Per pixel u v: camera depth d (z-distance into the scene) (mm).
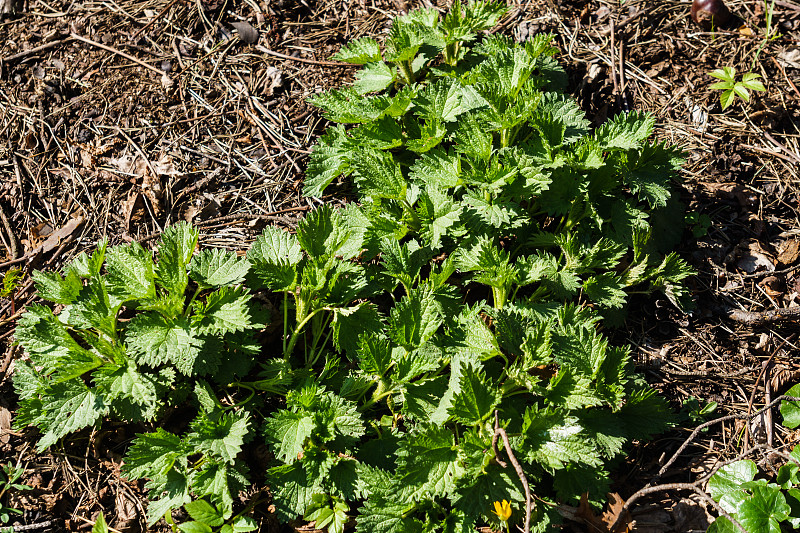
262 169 1238
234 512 1079
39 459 1098
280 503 1059
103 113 1263
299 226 1132
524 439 1056
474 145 1181
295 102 1275
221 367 1102
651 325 1177
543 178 1152
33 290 1173
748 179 1245
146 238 1196
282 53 1306
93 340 1085
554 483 1071
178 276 1101
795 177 1241
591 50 1313
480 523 1076
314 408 1079
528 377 1080
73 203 1217
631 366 1127
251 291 1158
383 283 1146
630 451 1116
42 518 1083
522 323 1115
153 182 1218
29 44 1303
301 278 1125
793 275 1197
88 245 1197
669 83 1295
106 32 1312
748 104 1276
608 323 1161
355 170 1214
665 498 1097
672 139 1263
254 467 1097
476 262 1128
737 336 1174
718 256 1208
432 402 1088
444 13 1324
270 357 1142
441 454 1063
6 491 1087
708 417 1134
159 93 1275
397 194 1170
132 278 1106
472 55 1285
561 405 1074
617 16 1332
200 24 1317
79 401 1083
